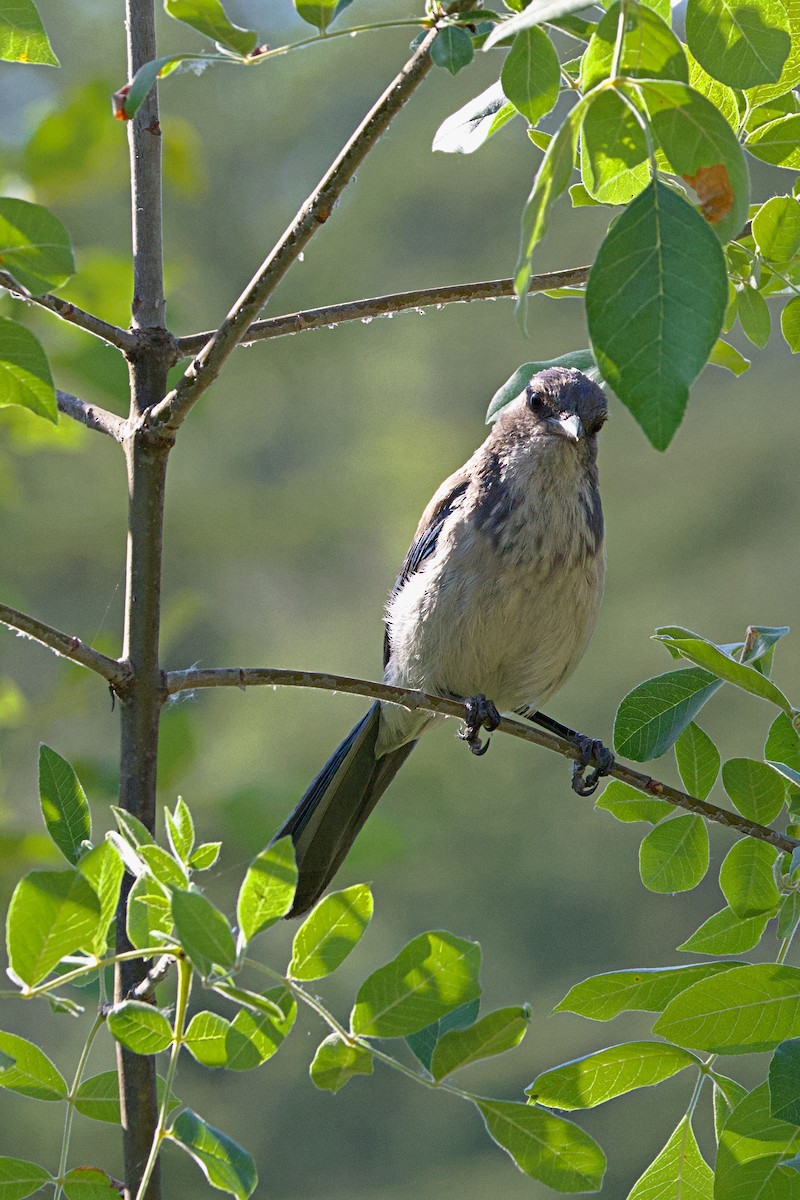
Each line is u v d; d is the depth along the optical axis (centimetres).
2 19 518
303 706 3017
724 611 2931
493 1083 2531
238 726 3002
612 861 2745
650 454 3133
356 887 446
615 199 488
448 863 2738
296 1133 2466
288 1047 2520
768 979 505
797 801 605
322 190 504
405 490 3294
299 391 3425
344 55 3656
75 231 1606
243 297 535
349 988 2569
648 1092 2384
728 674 580
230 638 3145
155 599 573
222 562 3238
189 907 402
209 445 3356
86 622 3022
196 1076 2456
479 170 3447
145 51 627
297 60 3666
